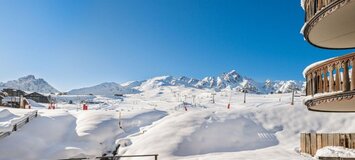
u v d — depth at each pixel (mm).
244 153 23953
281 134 29938
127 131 33094
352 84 11359
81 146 28344
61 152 25781
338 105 13812
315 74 13594
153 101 119250
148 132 30141
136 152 26234
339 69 12055
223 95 125750
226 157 22266
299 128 30766
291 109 34250
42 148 26328
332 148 18297
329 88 12469
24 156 23969
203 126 29516
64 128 32312
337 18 12617
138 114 37250
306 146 21188
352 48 16750
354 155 17000
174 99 130625
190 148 26000
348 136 18766
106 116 35938
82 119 35000
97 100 129625
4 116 33750
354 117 31250
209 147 26641
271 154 22641
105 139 30922
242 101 87250
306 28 14148
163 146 26109
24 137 26406
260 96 111000
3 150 23594
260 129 30531
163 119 34094
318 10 12672
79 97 141000
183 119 31375
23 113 36312
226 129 29469
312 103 13781
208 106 72250
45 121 32156
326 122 31266
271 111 34062
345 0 11102
